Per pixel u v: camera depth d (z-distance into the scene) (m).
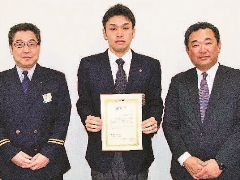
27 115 2.29
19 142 2.29
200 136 2.21
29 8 2.83
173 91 2.35
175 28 2.83
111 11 2.34
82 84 2.40
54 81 2.38
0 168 2.30
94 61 2.39
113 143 2.30
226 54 2.85
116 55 2.38
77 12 2.83
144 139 2.38
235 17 2.82
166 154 2.88
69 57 2.86
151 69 2.37
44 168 2.32
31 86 2.33
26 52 2.28
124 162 2.32
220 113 2.19
